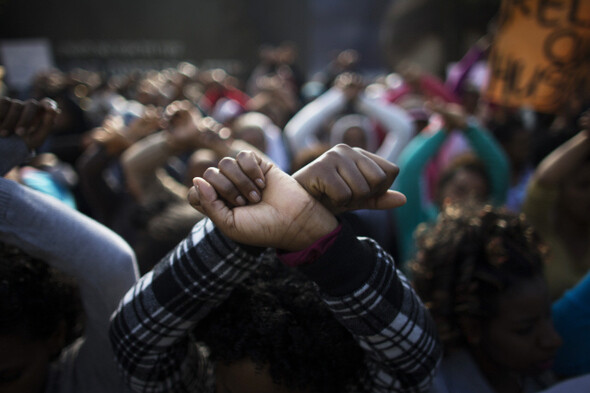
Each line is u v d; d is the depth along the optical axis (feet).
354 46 53.88
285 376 2.12
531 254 2.81
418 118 9.62
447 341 2.97
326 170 1.64
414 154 5.64
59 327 2.76
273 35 42.57
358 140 8.71
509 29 5.48
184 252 2.02
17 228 2.30
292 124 8.72
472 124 5.64
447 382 2.94
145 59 38.88
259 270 2.31
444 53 25.81
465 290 2.82
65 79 13.21
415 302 2.09
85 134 11.52
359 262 1.79
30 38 35.78
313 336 2.10
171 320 2.07
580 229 4.60
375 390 2.32
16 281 2.47
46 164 6.06
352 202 1.70
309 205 1.65
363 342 2.05
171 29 39.06
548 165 4.55
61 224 2.43
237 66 40.93
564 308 3.57
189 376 2.57
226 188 1.67
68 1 35.94
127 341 2.19
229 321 2.18
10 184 2.31
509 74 5.54
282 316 2.07
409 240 5.39
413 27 26.68
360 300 1.83
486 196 5.73
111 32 37.68
